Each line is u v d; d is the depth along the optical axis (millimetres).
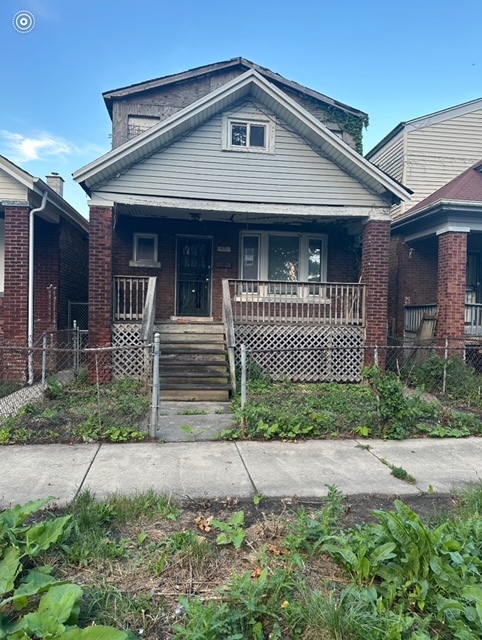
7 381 9633
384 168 16078
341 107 14555
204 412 7629
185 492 4293
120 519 3639
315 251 12555
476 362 11875
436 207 10719
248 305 11992
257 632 2381
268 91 10055
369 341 10617
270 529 3500
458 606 2432
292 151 10531
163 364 9406
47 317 11742
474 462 5332
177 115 9773
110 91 13859
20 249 9984
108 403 7406
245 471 4906
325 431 6395
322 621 2463
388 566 2840
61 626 2180
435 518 3721
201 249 12430
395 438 6266
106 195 9883
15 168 9648
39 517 3688
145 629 2475
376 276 10695
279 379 10094
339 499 3914
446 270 10859
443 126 14703
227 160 10359
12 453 5434
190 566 3025
